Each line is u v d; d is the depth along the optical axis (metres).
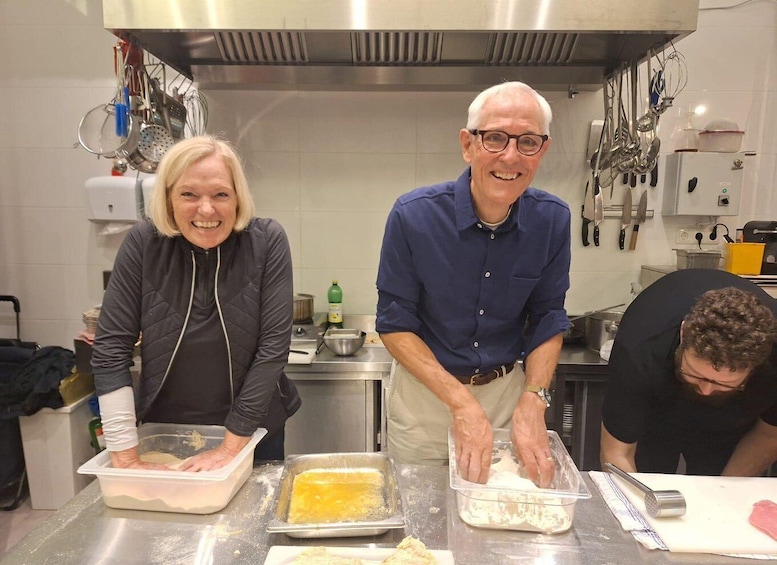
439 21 1.80
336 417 2.22
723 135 2.34
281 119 2.48
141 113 2.03
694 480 1.11
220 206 1.09
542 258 1.34
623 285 2.57
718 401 1.25
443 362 1.43
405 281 1.37
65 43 2.44
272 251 1.23
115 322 1.17
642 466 1.56
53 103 2.48
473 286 1.34
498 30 1.80
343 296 2.62
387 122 2.48
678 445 1.49
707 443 1.44
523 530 0.95
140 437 1.17
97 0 2.41
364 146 2.50
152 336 1.20
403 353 1.35
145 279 1.18
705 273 1.37
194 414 1.30
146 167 2.14
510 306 1.38
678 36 1.85
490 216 1.27
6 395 2.15
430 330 1.44
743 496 1.05
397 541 0.91
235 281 1.20
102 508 1.00
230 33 2.00
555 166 2.49
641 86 2.43
